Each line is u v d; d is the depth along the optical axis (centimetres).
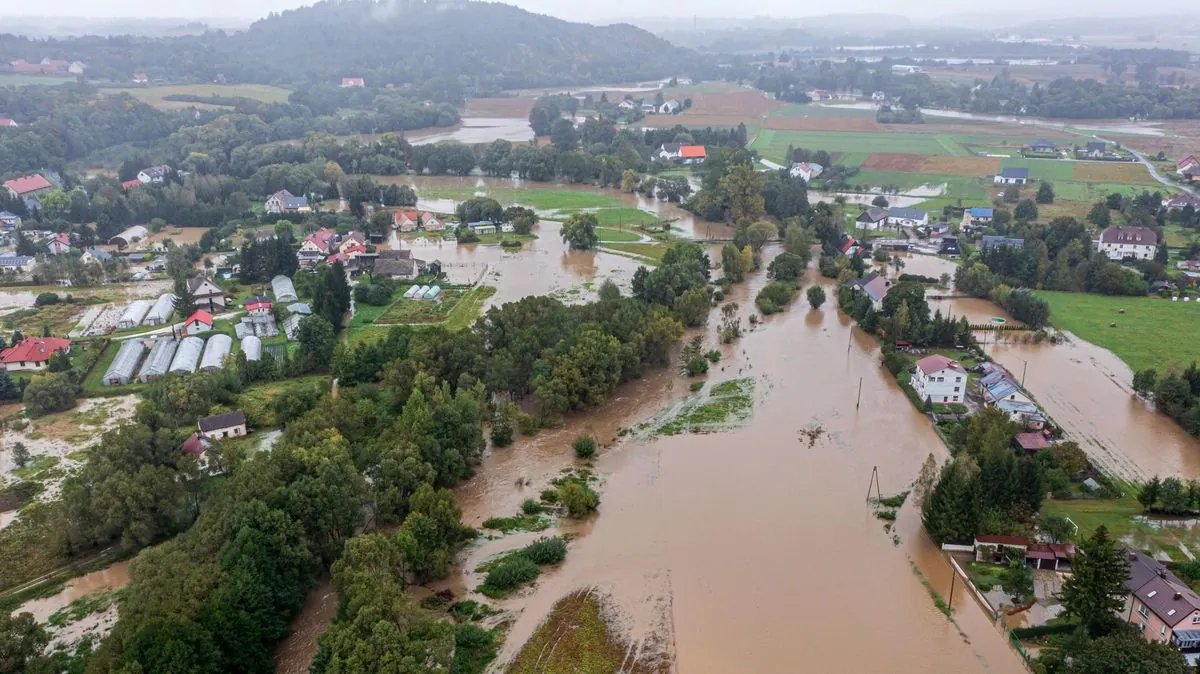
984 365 14762
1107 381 14488
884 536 10031
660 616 8656
